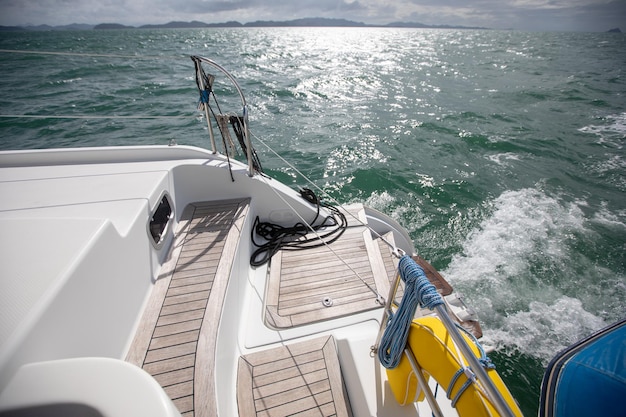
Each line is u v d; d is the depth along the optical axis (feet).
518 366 11.78
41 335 3.41
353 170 25.48
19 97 44.98
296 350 6.79
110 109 39.70
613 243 18.06
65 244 4.64
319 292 8.82
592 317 13.66
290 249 10.29
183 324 6.14
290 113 39.70
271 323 7.86
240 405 5.89
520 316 13.67
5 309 3.47
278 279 9.20
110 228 5.36
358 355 6.83
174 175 9.46
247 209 9.96
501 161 28.09
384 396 6.09
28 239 4.66
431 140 32.14
